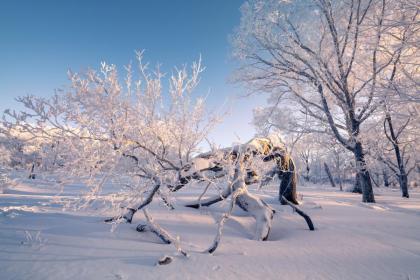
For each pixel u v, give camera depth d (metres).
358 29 13.33
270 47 16.41
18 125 4.85
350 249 5.64
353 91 15.73
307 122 17.86
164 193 6.36
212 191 16.61
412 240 6.37
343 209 10.89
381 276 4.19
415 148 21.81
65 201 5.23
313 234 6.92
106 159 5.24
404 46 9.29
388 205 13.38
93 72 5.36
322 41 16.12
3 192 16.16
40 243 5.48
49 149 5.13
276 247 5.80
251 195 7.94
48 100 5.00
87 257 4.81
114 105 5.38
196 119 6.41
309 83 16.06
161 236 5.82
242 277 4.09
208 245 5.81
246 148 6.79
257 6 15.91
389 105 10.64
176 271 4.25
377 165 32.31
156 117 6.08
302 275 4.20
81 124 5.20
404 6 9.04
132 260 4.70
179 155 6.42
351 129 15.42
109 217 7.36
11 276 4.01
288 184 10.79
